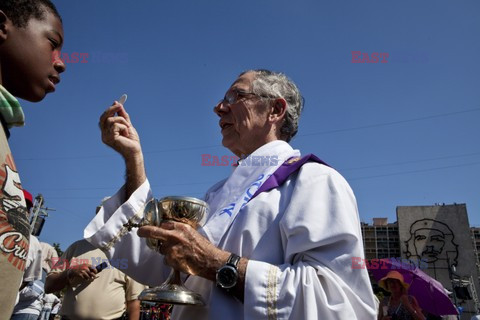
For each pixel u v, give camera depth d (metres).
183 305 1.61
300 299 1.36
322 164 1.79
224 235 1.68
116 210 1.90
